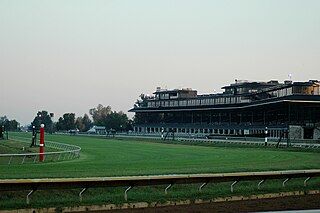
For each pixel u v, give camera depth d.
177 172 23.64
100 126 176.88
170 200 16.08
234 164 31.58
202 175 17.50
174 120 131.62
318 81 80.94
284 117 90.94
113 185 15.69
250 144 64.44
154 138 92.25
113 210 14.46
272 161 34.97
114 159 37.31
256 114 103.69
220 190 18.16
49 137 106.38
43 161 33.47
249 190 18.48
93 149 54.94
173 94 131.00
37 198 15.35
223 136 82.38
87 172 23.14
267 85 107.69
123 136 106.44
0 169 24.62
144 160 36.22
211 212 14.06
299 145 58.31
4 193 15.27
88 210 14.54
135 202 15.48
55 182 14.60
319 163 33.00
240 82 115.06
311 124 77.81
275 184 20.16
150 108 132.12
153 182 16.52
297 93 77.19
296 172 19.73
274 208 15.07
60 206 14.43
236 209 14.72
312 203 16.25
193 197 16.73
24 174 21.28
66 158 37.41
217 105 107.50
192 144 70.56
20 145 60.88
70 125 183.12
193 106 115.50
